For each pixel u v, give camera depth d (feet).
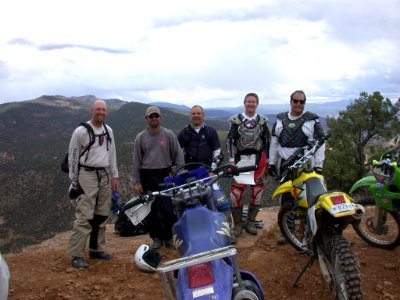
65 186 494.59
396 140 17.70
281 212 18.51
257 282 10.59
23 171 551.59
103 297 15.28
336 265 11.60
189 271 9.43
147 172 20.98
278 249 19.19
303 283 15.19
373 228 17.66
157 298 14.96
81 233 18.48
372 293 14.01
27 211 438.81
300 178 14.94
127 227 24.67
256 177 21.80
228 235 10.73
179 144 21.38
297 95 19.22
